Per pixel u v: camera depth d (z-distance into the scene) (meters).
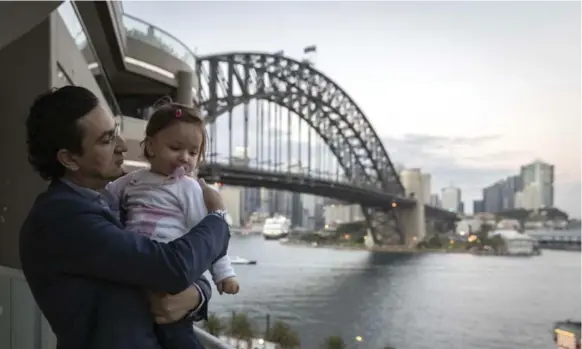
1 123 8.09
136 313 1.50
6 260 7.98
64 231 1.45
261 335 33.25
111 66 21.53
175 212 1.69
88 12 16.42
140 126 17.19
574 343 38.97
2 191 8.03
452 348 40.50
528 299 49.47
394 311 47.00
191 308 1.58
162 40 24.27
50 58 8.10
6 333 3.81
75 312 1.45
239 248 61.75
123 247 1.44
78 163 1.60
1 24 4.98
